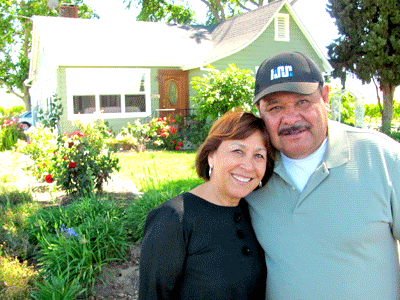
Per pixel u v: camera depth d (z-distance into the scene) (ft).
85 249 11.50
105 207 15.20
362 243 5.45
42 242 12.50
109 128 46.11
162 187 19.47
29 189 22.76
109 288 11.36
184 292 5.60
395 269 5.65
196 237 5.54
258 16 54.85
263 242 6.08
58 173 21.20
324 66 56.29
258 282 5.96
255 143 5.74
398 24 58.03
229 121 5.84
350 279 5.46
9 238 13.19
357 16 60.13
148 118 49.70
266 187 6.28
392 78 58.34
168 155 38.60
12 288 10.01
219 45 56.18
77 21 55.67
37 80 71.15
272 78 5.73
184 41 58.08
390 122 61.41
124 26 57.62
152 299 5.55
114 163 21.94
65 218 14.56
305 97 5.63
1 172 27.12
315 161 5.98
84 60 45.37
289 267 5.80
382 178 5.51
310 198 5.70
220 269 5.51
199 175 6.30
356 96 46.73
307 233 5.69
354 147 5.76
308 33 53.93
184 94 52.29
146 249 5.57
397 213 5.50
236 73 37.76
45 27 52.39
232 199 5.97
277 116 5.84
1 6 95.50
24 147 27.86
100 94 47.73
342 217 5.52
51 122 39.65
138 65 48.14
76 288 10.04
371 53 58.23
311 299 5.63
